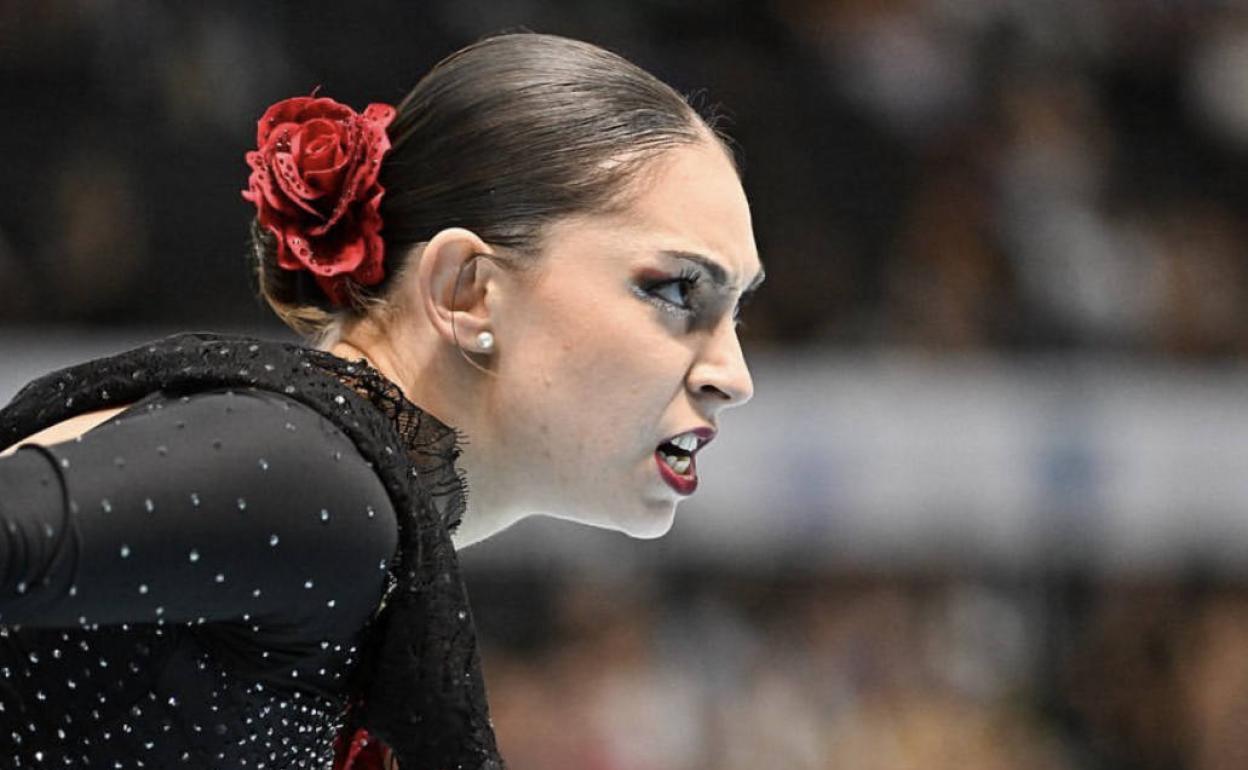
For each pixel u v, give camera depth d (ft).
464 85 21.27
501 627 76.02
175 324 75.05
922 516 78.95
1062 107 102.17
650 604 78.69
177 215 77.00
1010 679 82.17
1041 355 86.69
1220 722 83.56
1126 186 101.40
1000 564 82.12
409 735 19.30
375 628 19.22
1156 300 94.68
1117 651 83.41
